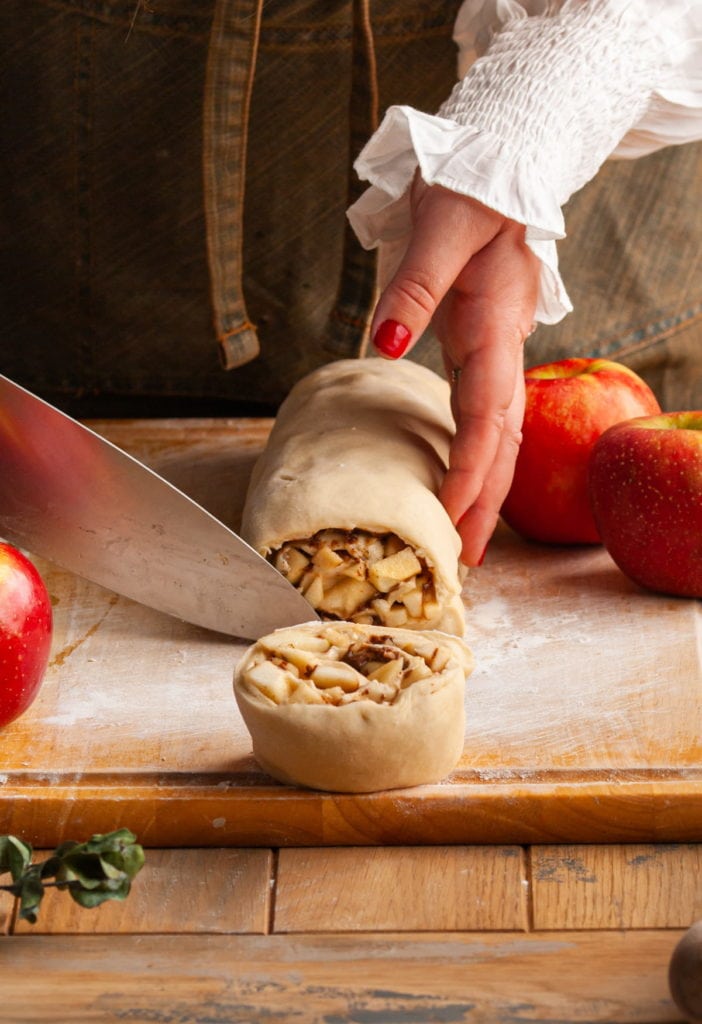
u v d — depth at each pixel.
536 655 0.99
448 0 1.16
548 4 1.08
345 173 1.20
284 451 1.04
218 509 1.10
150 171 1.20
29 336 1.25
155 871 0.90
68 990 0.85
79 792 0.91
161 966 0.85
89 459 0.98
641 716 0.95
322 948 0.86
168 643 1.00
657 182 1.24
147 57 1.17
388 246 1.07
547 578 1.05
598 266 1.25
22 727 0.95
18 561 0.94
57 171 1.20
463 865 0.90
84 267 1.23
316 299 1.23
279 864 0.90
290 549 1.00
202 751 0.94
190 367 1.25
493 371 1.00
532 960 0.85
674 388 1.29
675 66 1.06
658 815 0.90
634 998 0.84
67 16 1.17
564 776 0.92
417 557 0.99
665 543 1.01
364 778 0.90
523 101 1.01
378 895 0.88
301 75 1.18
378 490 1.00
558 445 1.05
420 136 0.99
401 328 0.98
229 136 1.10
